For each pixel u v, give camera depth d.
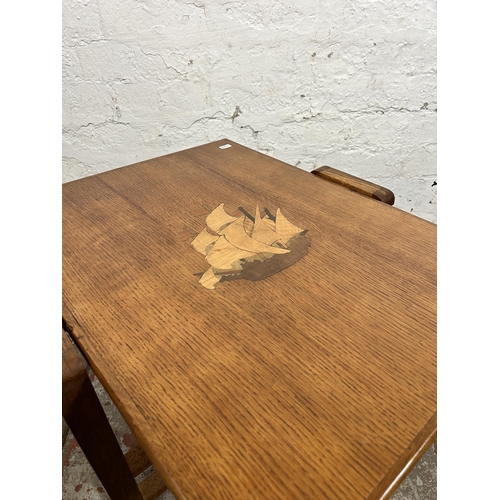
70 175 2.03
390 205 1.22
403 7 1.85
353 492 0.55
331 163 2.24
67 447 1.39
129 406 0.66
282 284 0.90
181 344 0.76
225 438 0.61
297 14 1.84
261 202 1.18
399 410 0.64
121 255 0.99
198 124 2.05
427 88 2.05
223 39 1.86
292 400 0.66
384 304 0.84
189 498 0.55
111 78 1.85
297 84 2.01
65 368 0.73
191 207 1.16
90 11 1.69
